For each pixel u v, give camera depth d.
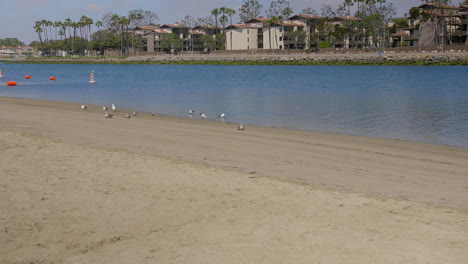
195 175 10.58
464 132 19.56
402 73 77.25
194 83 57.72
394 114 25.91
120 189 9.39
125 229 7.23
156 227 7.33
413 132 19.59
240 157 13.17
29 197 8.78
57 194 8.99
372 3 148.00
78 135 16.30
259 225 7.44
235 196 9.02
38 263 6.03
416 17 127.50
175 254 6.30
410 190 9.91
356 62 116.88
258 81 61.16
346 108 29.11
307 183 10.28
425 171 11.88
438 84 51.41
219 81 61.84
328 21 154.75
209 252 6.36
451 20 119.69
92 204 8.43
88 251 6.40
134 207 8.30
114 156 12.50
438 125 21.67
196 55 165.00
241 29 170.00
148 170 10.99
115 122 20.27
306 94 40.28
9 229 7.17
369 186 10.19
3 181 9.87
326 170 11.75
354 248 6.52
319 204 8.56
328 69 98.00
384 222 7.61
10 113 23.05
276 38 162.25
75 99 35.59
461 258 6.18
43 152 12.91
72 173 10.62
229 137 16.88
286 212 8.09
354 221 7.66
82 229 7.21
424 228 7.33
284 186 9.77
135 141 15.37
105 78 72.62
